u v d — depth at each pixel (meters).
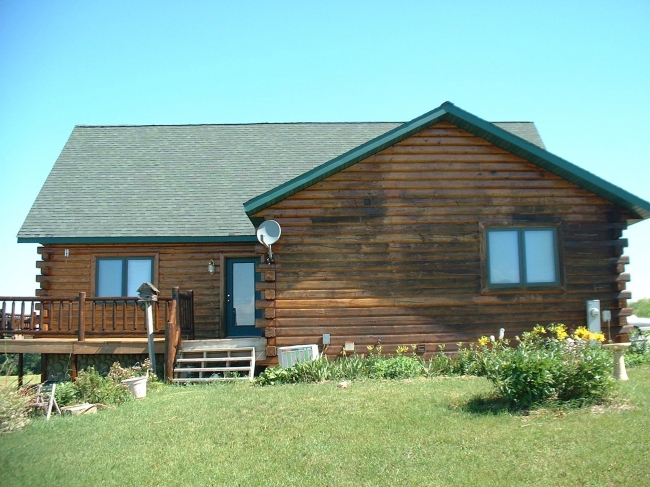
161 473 8.18
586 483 7.16
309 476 7.87
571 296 15.81
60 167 21.95
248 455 8.73
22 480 7.96
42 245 19.03
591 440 8.36
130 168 22.00
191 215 19.59
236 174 21.66
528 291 15.70
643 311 28.66
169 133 24.19
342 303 15.36
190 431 9.94
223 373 15.50
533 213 15.86
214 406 11.47
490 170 15.84
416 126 15.38
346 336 15.30
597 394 10.07
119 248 19.14
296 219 15.46
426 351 15.35
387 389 12.20
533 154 15.49
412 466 7.96
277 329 15.27
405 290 15.47
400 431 9.30
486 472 7.61
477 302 15.56
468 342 15.47
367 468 8.00
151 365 15.22
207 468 8.30
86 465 8.53
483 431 9.05
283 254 15.40
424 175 15.70
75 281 18.97
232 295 19.36
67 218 19.36
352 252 15.46
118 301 17.20
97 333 15.99
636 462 7.58
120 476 8.10
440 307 15.51
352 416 10.23
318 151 22.86
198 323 19.09
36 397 11.78
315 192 15.52
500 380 10.31
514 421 9.41
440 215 15.66
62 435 9.98
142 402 12.37
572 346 10.68
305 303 15.32
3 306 16.06
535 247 15.85
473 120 15.30
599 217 16.05
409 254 15.54
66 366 18.02
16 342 16.09
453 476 7.56
